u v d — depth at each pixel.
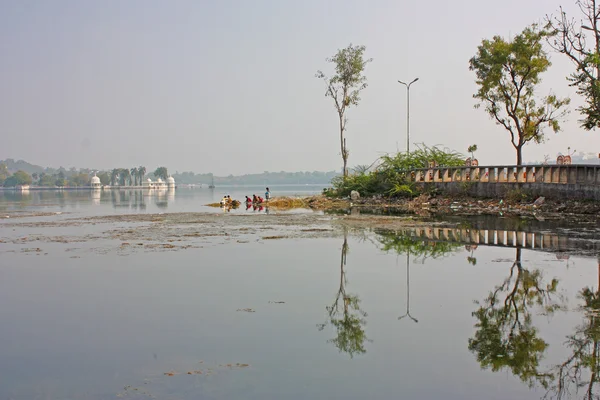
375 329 7.24
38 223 25.91
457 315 7.94
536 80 38.56
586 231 18.27
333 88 54.78
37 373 5.78
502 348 6.47
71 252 14.93
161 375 5.66
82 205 49.56
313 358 6.13
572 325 7.41
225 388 5.29
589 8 26.72
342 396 5.07
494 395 5.13
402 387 5.29
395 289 9.73
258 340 6.80
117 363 6.05
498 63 38.09
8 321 7.86
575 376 5.60
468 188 36.12
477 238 17.03
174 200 62.41
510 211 28.00
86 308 8.56
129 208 41.31
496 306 8.44
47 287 10.20
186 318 7.88
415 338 6.88
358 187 46.50
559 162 29.39
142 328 7.40
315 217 27.28
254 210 35.12
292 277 10.95
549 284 9.99
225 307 8.50
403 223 22.83
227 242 16.86
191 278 10.94
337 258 13.37
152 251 14.95
